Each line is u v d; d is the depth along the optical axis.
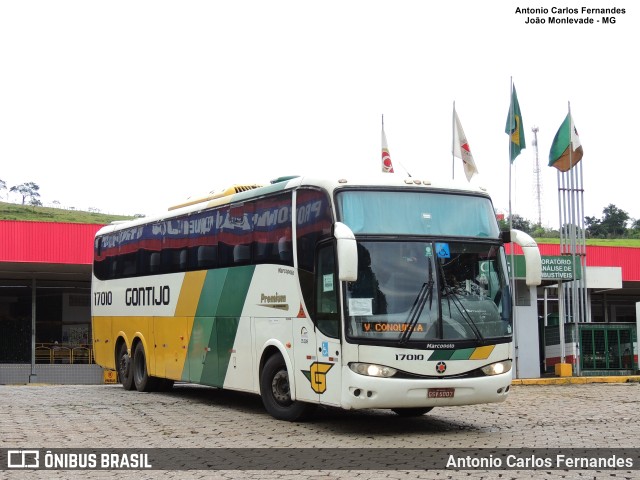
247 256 14.53
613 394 19.28
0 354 38.97
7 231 28.97
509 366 12.20
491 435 12.05
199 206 16.56
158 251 18.20
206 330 15.90
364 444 11.14
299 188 13.03
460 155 24.88
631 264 34.53
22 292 42.56
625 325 25.84
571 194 25.38
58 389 20.41
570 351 25.14
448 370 11.64
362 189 12.12
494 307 12.21
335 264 11.80
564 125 25.42
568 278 24.45
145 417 14.12
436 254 12.00
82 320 41.66
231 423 13.33
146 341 18.67
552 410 15.57
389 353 11.43
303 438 11.70
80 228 29.73
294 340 12.89
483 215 12.62
